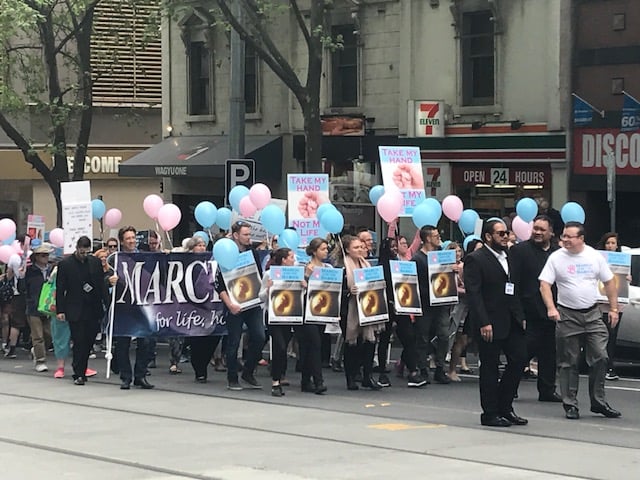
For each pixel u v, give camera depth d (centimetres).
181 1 2548
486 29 2544
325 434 1099
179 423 1181
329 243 1764
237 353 1474
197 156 3030
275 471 912
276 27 2927
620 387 1489
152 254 1526
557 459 957
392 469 916
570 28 2375
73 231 1652
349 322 1434
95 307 1530
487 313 1134
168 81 3278
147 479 884
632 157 2286
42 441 1068
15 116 2997
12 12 2327
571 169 2384
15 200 3934
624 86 2295
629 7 2283
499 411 1156
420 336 1498
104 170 3956
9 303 1906
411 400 1366
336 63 2834
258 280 1448
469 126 2552
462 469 913
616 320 1213
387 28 2712
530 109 2455
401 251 1520
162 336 1516
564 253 1204
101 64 3491
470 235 1809
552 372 1341
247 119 3033
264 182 2944
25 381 1578
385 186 1653
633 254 1617
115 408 1298
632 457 967
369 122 2750
